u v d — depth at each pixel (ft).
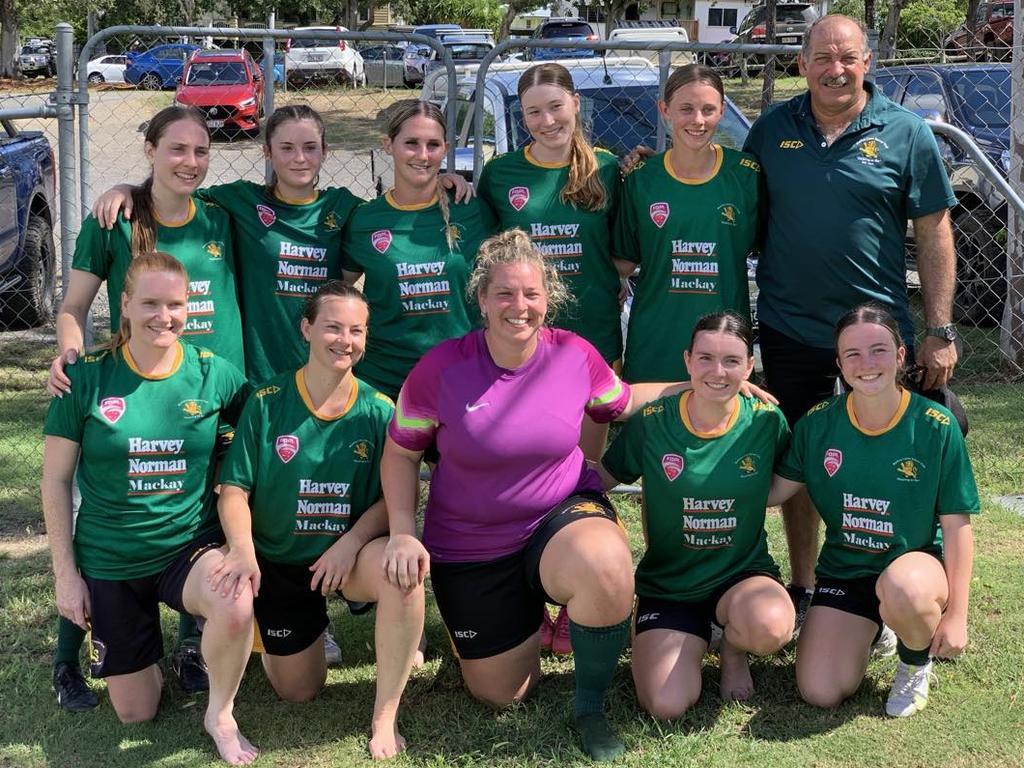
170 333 11.29
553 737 11.31
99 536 11.44
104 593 11.38
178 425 11.48
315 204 13.41
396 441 11.47
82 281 12.77
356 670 12.92
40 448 20.40
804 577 13.96
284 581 11.68
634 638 12.23
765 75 25.88
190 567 11.29
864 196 12.81
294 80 28.86
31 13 115.14
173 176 12.41
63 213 15.66
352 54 36.86
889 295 13.23
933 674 12.19
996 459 19.29
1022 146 24.52
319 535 11.61
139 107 50.31
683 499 11.97
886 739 11.14
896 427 11.68
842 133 12.89
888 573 11.27
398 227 13.29
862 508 11.82
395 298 13.29
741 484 11.94
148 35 15.08
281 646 11.81
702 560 12.21
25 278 27.45
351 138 34.76
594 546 10.66
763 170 13.44
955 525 11.57
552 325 13.84
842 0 75.25
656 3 135.33
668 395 12.23
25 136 27.63
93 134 46.80
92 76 82.58
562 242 13.71
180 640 12.79
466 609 11.48
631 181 13.74
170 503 11.48
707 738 11.21
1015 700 11.79
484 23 132.16
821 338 13.23
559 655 13.24
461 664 11.97
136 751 11.15
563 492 11.48
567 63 25.03
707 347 11.48
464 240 13.46
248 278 13.37
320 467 11.46
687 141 13.08
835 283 13.05
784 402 13.74
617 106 23.31
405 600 10.81
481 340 11.53
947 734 11.19
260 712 11.94
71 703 11.91
